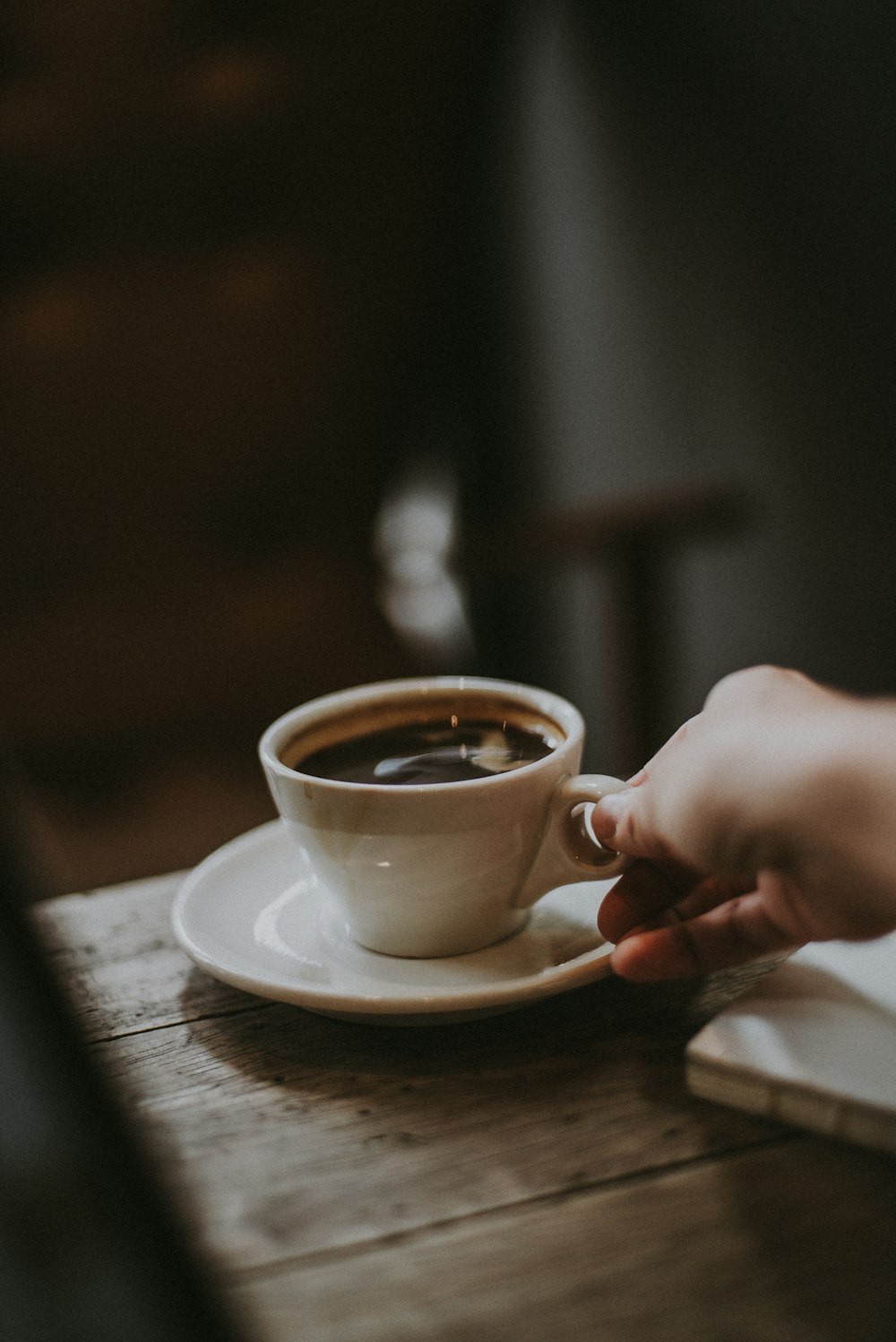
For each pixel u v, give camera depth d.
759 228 1.51
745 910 0.57
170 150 1.63
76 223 1.67
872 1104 0.52
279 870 0.65
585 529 1.34
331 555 2.28
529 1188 0.52
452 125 1.75
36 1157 0.52
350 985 0.58
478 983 0.58
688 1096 0.55
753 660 1.70
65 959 0.63
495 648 2.25
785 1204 0.51
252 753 1.75
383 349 2.03
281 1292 0.50
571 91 1.79
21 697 1.89
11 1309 0.49
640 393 1.79
